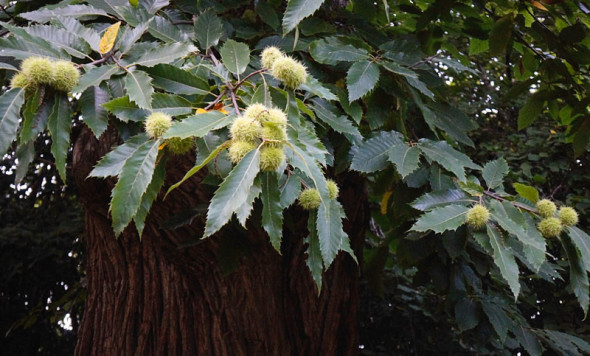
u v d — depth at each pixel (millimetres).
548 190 5926
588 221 5465
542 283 5812
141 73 1410
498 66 5895
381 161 2045
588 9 2674
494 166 2016
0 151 1241
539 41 2984
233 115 1193
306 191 1595
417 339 5859
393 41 2340
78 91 1359
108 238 2949
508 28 2787
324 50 2129
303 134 1349
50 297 6477
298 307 3008
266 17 2350
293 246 3002
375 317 6004
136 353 2926
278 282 2947
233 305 2832
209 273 2816
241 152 1120
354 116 2096
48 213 6355
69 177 6090
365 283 5887
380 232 4840
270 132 1134
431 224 1609
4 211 6254
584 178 5750
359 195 3133
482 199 1787
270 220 1265
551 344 3152
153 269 2928
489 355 5078
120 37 1644
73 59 1554
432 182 2166
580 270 1764
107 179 2611
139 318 2957
